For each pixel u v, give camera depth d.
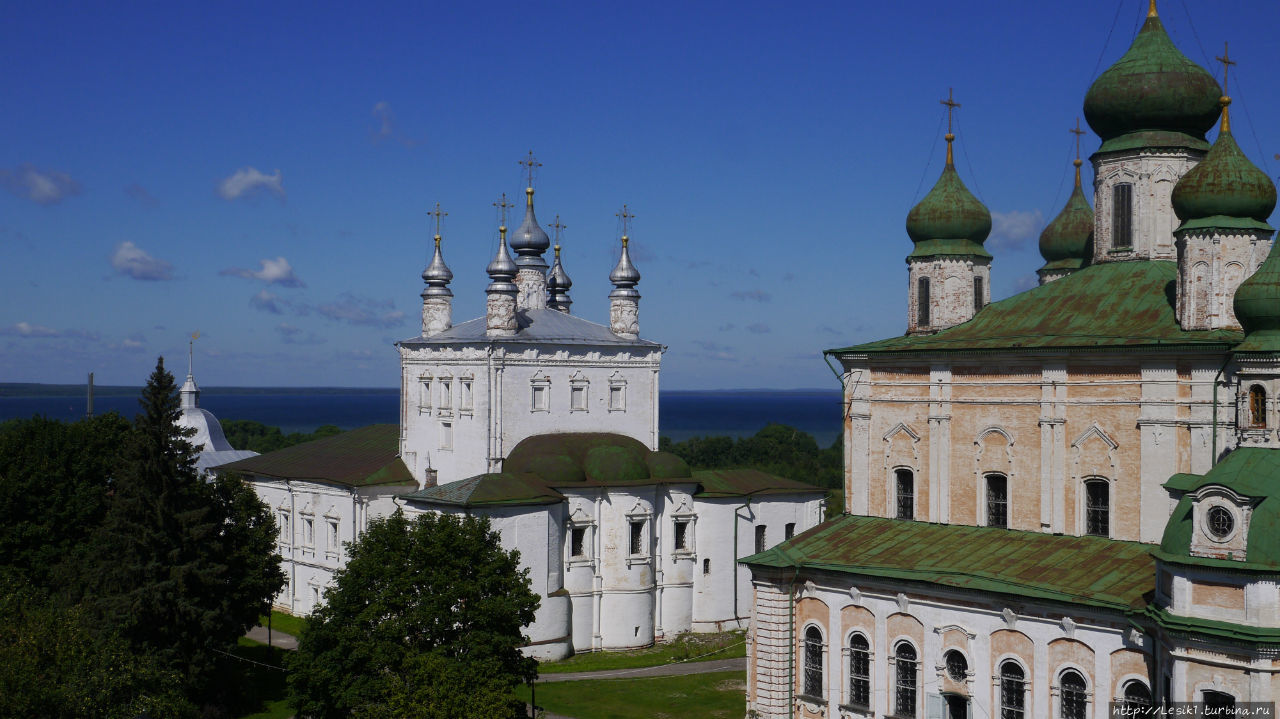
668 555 90.31
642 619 87.81
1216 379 52.50
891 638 57.31
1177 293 57.00
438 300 106.94
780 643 61.28
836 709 59.53
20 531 81.69
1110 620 49.25
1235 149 56.06
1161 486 53.38
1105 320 59.84
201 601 71.25
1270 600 43.50
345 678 59.53
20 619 60.19
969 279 72.81
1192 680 44.84
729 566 92.12
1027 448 58.91
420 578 60.34
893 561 58.75
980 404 60.88
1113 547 54.81
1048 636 51.38
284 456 111.94
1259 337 48.81
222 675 72.81
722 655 85.12
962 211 72.62
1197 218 55.91
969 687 54.00
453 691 55.22
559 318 102.88
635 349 98.19
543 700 73.69
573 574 85.56
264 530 77.19
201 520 72.75
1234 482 45.00
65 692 54.78
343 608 61.00
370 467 100.06
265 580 76.00
